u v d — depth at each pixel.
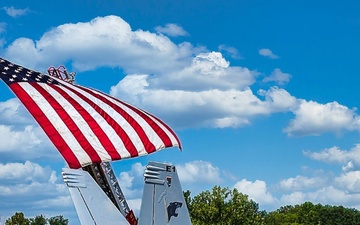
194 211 60.59
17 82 22.16
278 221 174.38
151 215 18.23
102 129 21.98
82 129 21.67
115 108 22.80
